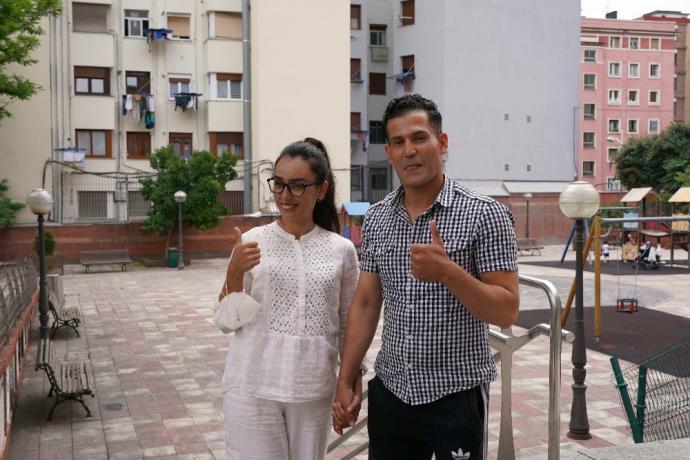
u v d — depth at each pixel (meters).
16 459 6.16
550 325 3.34
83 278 21.27
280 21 29.62
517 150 37.38
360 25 37.38
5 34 16.56
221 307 2.73
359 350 2.76
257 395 2.78
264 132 29.61
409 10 36.81
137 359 10.24
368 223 2.73
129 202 28.44
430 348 2.46
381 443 2.68
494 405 7.52
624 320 13.20
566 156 39.22
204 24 29.67
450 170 35.53
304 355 2.81
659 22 55.44
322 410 2.88
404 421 2.56
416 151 2.47
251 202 29.72
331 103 30.50
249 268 2.71
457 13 35.28
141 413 7.55
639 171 38.72
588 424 6.76
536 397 8.16
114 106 27.95
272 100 29.69
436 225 2.34
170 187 24.02
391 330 2.58
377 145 38.25
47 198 10.41
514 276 2.41
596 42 54.25
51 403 7.88
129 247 26.20
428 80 35.91
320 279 2.86
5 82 18.58
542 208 35.78
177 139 29.62
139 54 28.81
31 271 11.91
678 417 5.33
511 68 37.03
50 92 26.81
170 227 24.80
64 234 25.48
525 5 37.28
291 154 2.85
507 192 36.59
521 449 6.40
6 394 6.21
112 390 8.51
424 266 2.23
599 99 54.59
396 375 2.56
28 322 10.69
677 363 5.71
